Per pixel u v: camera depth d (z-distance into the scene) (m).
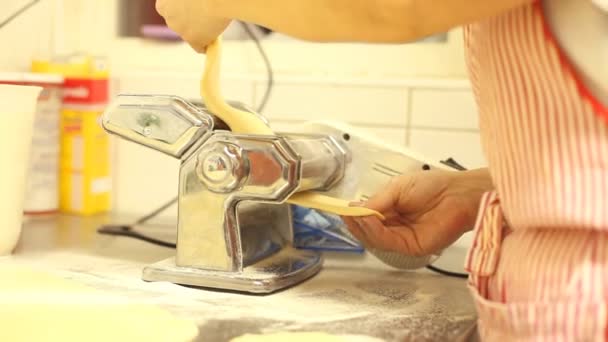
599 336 0.36
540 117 0.38
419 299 0.60
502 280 0.43
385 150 0.77
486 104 0.44
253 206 0.65
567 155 0.37
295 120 0.98
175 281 0.60
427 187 0.67
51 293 0.55
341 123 0.82
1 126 0.66
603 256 0.37
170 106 0.59
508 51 0.40
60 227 0.90
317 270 0.69
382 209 0.67
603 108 0.36
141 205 1.05
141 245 0.79
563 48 0.37
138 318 0.50
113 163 1.06
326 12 0.41
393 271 0.72
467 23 0.39
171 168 1.04
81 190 1.01
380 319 0.53
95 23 1.10
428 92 0.93
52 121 0.98
